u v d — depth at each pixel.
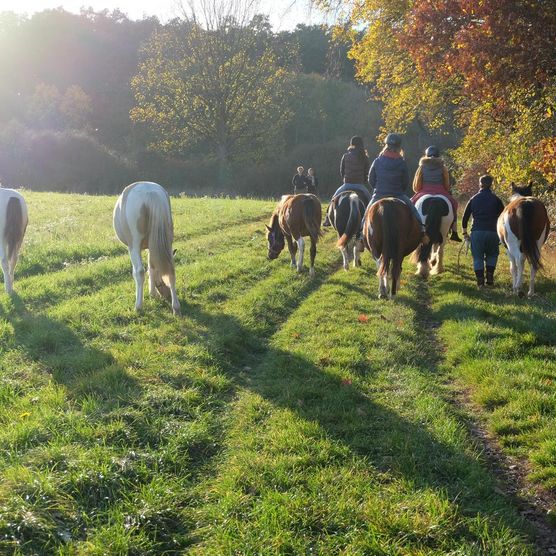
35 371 6.20
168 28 46.44
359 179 11.75
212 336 7.33
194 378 6.02
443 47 13.48
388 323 8.21
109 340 7.17
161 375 6.08
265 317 8.55
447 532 3.74
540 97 13.62
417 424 5.22
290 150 52.22
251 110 46.81
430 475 4.40
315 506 3.96
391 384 6.18
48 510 3.79
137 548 3.57
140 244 8.22
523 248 9.34
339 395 5.77
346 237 10.48
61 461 4.32
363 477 4.33
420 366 6.80
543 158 11.96
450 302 9.27
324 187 47.50
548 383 5.98
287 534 3.67
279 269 11.78
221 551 3.55
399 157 9.81
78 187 47.50
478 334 7.48
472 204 10.42
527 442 4.97
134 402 5.37
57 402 5.33
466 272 11.87
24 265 11.05
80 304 8.68
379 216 9.03
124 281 10.30
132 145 55.06
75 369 6.24
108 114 60.62
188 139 47.34
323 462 4.56
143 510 3.86
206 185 48.75
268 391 5.95
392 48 21.84
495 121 17.31
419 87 22.00
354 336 7.60
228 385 6.11
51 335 7.14
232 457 4.67
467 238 10.65
